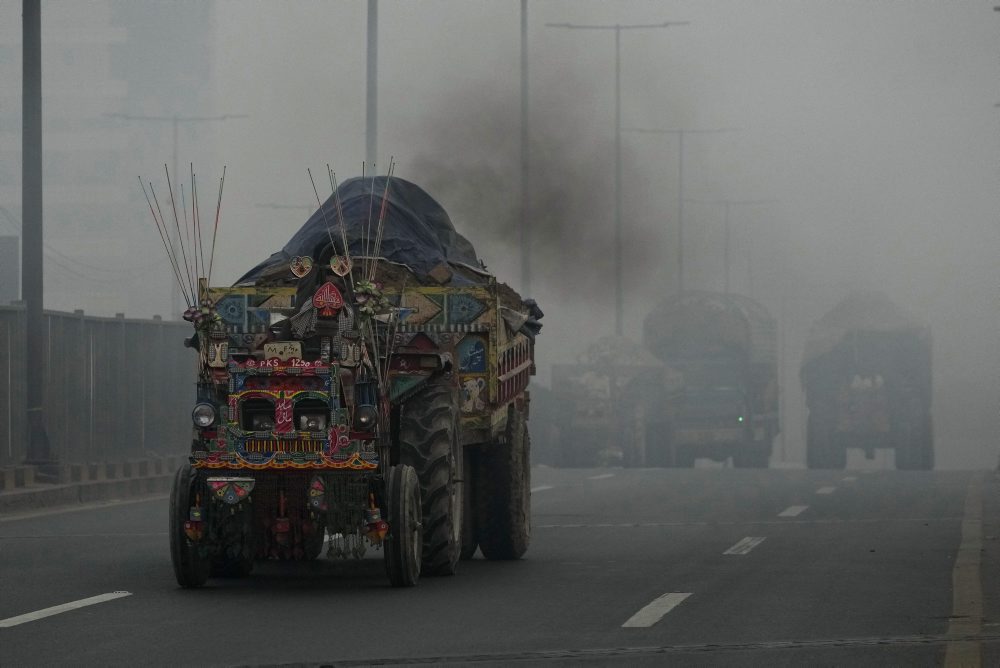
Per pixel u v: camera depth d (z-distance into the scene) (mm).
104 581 32438
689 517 52312
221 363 30234
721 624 26297
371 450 29812
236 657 22766
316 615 27250
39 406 62031
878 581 32719
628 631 25484
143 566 35562
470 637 24766
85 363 70500
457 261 38875
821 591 30969
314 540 31875
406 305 36062
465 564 36906
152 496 67562
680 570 35125
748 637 24875
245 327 36281
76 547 40438
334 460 29562
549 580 32938
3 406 62812
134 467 70375
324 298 30312
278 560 36844
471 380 35781
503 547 37906
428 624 26219
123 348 74500
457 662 22453
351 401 29828
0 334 62688
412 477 31484
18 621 26312
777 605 28766
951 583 32375
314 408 29672
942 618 27172
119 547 40438
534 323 43000
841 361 108875
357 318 30359
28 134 61812
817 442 110562
